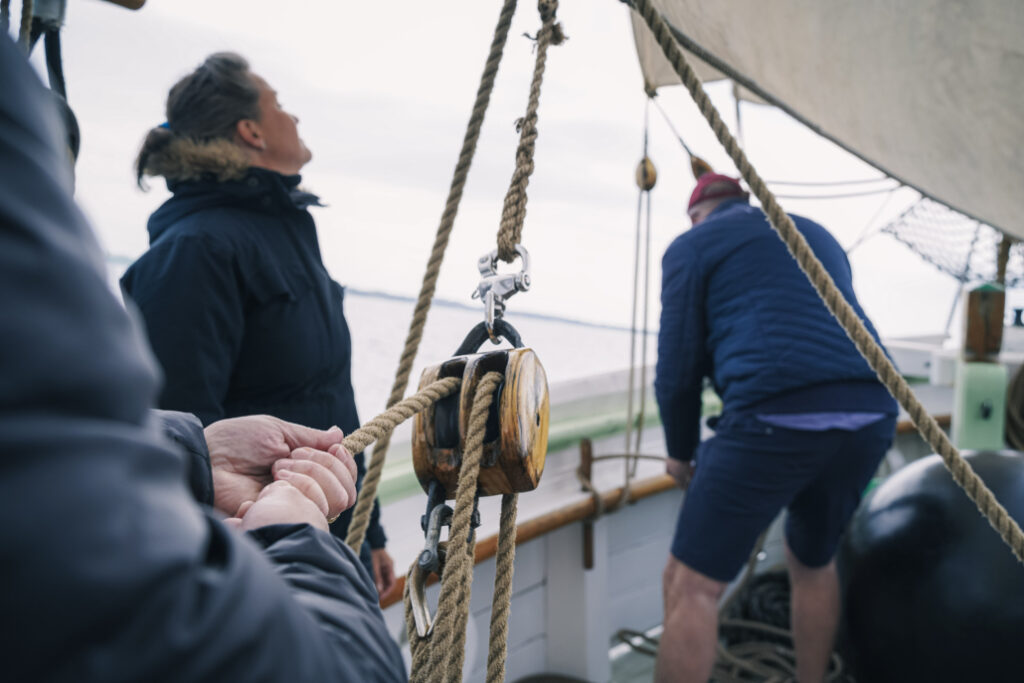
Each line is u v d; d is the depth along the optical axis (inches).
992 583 69.1
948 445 43.3
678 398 84.7
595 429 105.2
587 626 95.5
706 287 81.5
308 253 56.9
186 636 11.2
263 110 57.5
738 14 57.2
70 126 31.3
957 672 69.9
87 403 10.8
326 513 27.1
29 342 10.1
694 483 80.0
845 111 65.5
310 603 17.2
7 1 31.2
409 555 75.4
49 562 9.8
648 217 103.8
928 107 63.9
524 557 93.7
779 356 75.5
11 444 9.7
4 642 9.7
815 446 74.9
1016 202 66.7
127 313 12.2
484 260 35.7
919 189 70.7
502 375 31.2
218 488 30.7
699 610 77.4
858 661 80.2
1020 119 61.4
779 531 132.0
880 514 79.5
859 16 58.9
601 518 97.3
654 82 101.5
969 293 122.3
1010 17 56.1
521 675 93.8
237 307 50.9
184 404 48.4
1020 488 74.3
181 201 53.9
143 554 10.8
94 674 10.2
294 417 55.0
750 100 117.6
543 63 36.9
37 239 10.5
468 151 40.7
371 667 16.9
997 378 120.1
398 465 80.9
